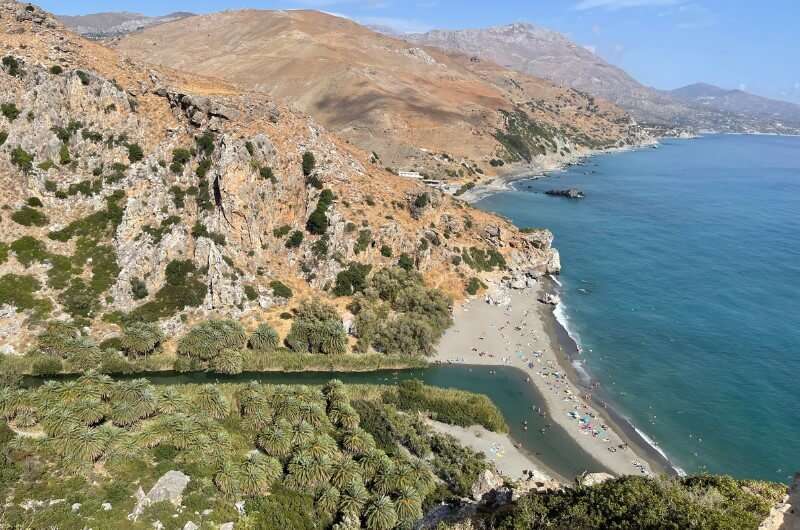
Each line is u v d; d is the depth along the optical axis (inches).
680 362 4042.8
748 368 3959.2
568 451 3043.8
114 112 4653.1
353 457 2669.8
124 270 4033.0
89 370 3110.2
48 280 3895.2
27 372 3361.2
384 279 4574.3
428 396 3403.1
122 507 2151.8
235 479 2346.2
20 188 4229.8
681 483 1851.6
